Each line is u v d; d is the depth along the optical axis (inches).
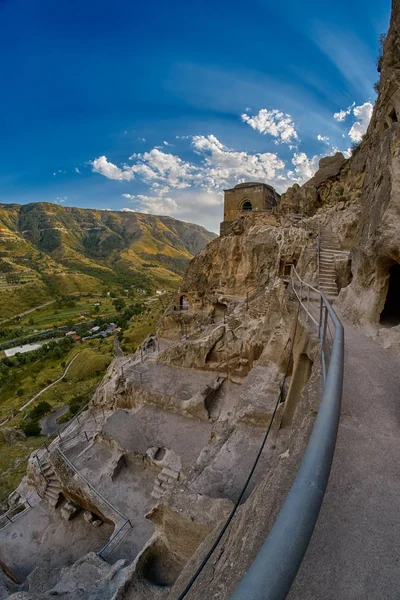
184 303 1641.2
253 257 1263.5
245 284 1295.5
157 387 814.5
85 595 324.8
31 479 764.6
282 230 1013.8
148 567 334.3
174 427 702.5
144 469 631.2
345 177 1315.2
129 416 749.9
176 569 328.8
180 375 879.7
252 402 521.7
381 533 112.8
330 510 124.0
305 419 178.1
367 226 410.6
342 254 673.0
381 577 96.8
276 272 939.3
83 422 899.4
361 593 92.4
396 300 489.4
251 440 463.8
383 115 546.9
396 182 336.5
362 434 170.9
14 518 665.6
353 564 101.7
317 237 748.6
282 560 59.5
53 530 631.2
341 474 142.6
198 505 293.3
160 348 1205.7
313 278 631.8
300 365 385.7
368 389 220.2
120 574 350.0
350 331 356.5
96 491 581.3
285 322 582.2
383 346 301.3
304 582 97.2
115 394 878.4
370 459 151.5
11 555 585.3
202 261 1520.7
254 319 848.9
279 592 53.4
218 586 117.2
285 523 68.7
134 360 1030.4
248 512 151.2
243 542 129.0
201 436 669.9
